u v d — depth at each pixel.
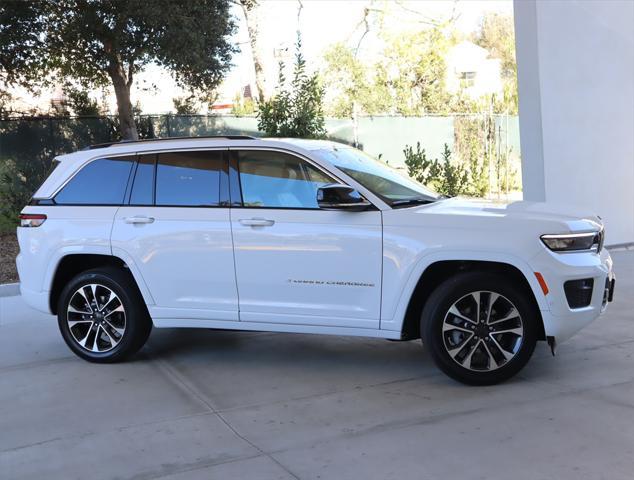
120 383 5.66
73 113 17.97
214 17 14.78
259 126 13.09
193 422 4.73
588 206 10.84
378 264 5.25
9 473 4.04
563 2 10.36
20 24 14.16
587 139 10.75
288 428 4.55
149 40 13.86
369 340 6.75
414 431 4.39
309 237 5.40
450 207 5.43
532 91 10.48
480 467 3.85
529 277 4.95
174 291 5.85
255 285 5.61
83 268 6.48
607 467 3.78
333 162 5.60
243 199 5.69
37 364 6.31
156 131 17.08
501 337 5.16
